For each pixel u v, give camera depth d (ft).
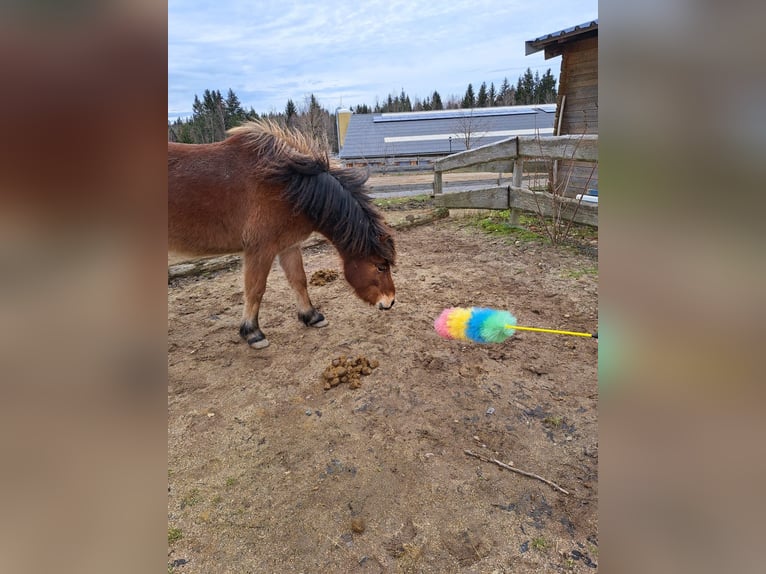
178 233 7.99
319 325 10.09
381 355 8.71
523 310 10.27
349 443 6.33
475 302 10.84
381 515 5.11
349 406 7.19
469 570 4.44
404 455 6.05
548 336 9.09
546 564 4.46
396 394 7.45
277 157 8.34
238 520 5.10
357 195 9.09
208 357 8.92
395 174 43.60
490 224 18.17
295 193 8.32
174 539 4.86
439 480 5.59
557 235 15.38
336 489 5.51
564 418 6.67
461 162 18.62
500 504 5.20
